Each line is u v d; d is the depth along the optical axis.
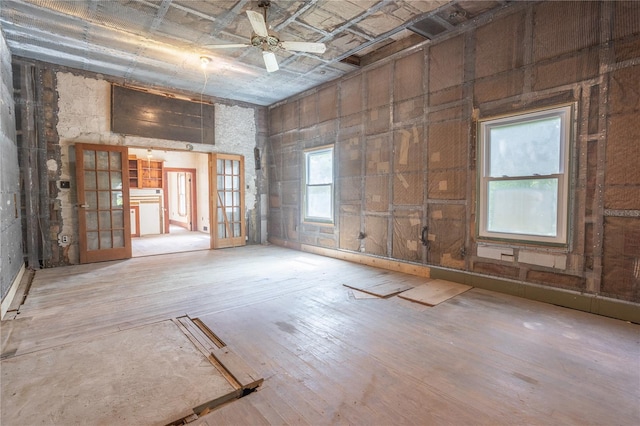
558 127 3.29
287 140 6.94
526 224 3.55
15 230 4.11
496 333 2.71
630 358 2.29
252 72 5.41
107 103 5.47
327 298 3.63
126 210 5.65
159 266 5.17
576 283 3.22
